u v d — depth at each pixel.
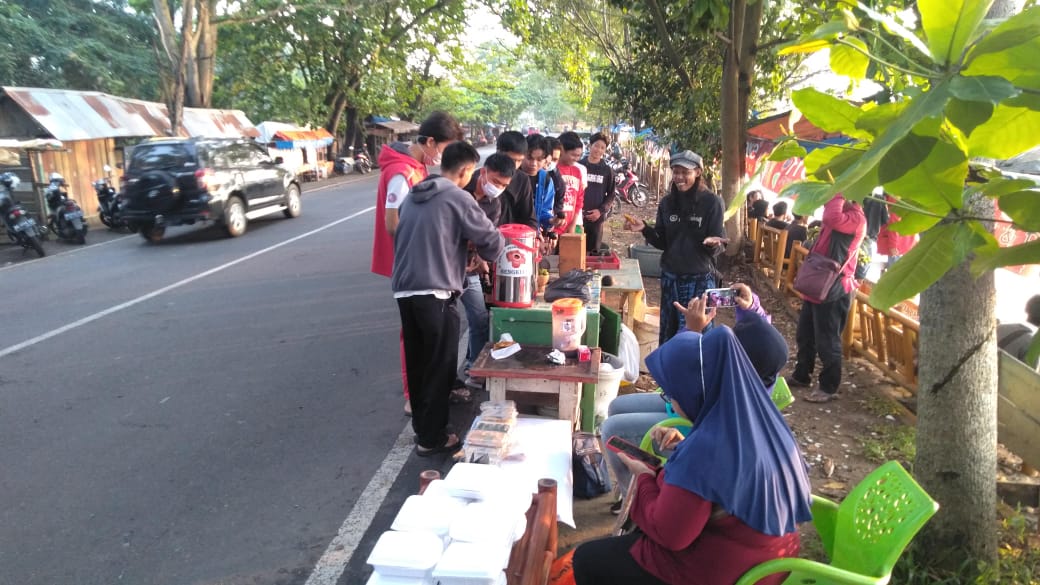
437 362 4.23
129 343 6.68
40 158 13.40
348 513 3.82
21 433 4.79
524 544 2.56
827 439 4.68
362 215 15.91
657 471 2.56
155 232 12.43
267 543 3.56
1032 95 1.26
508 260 4.11
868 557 2.37
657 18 10.07
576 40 23.36
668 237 5.43
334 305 7.98
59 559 3.43
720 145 10.38
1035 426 3.97
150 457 4.45
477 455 3.25
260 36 25.73
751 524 2.12
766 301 8.41
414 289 4.08
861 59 1.82
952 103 1.25
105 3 27.27
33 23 23.28
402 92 31.84
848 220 4.89
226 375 5.85
